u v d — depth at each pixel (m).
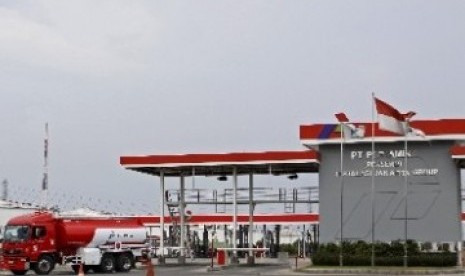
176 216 56.78
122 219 41.72
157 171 53.41
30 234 38.19
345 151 45.81
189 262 50.66
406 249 38.22
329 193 45.81
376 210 44.78
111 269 40.34
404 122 40.16
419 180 44.22
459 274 34.12
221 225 64.31
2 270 40.69
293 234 79.75
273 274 35.91
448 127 43.88
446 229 43.56
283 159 46.69
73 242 39.47
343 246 40.38
